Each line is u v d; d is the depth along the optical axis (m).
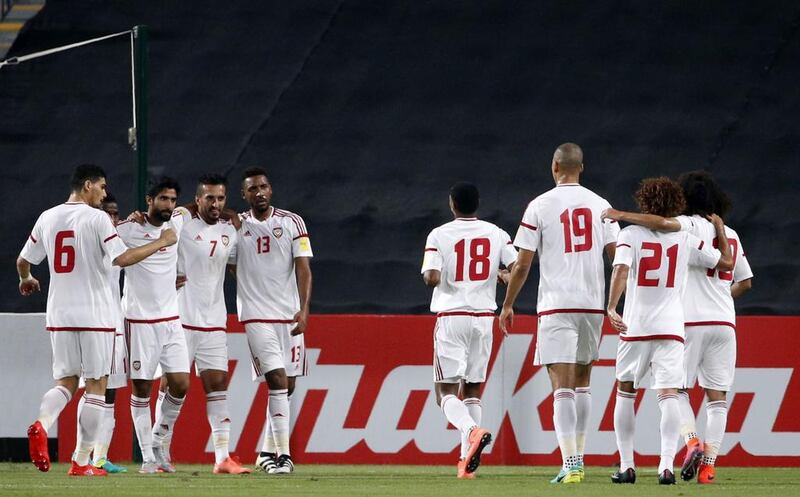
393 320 34.44
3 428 34.25
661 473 24.64
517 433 33.91
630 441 25.28
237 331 34.31
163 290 29.17
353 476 28.11
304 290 29.42
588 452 33.75
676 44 54.94
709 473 26.47
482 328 28.53
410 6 57.28
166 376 29.25
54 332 26.58
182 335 29.33
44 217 26.97
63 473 28.53
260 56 55.66
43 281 45.62
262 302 29.44
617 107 52.53
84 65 54.91
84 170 27.00
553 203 25.45
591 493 22.19
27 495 21.16
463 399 29.17
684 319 26.56
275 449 30.16
